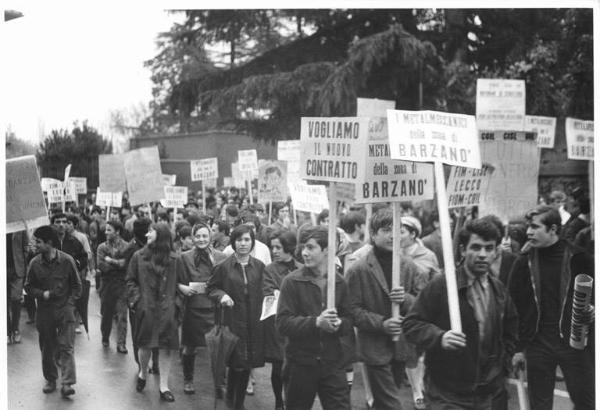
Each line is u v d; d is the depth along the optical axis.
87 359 8.88
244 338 6.85
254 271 6.92
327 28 21.28
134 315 7.74
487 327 5.27
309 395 5.93
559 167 20.22
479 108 13.39
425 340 5.24
